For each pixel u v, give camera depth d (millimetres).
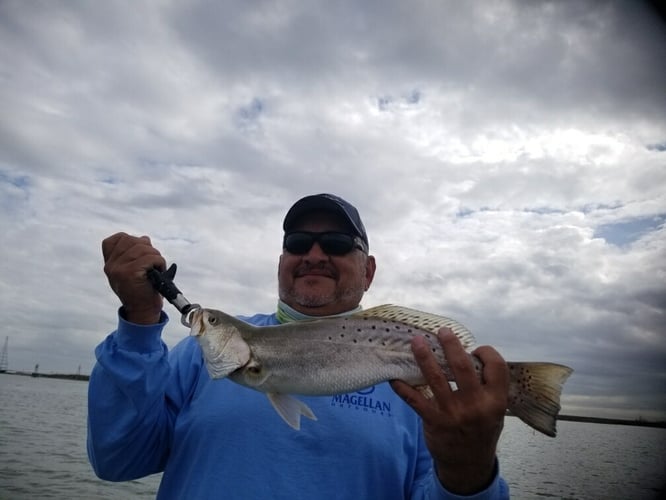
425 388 576
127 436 582
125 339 566
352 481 594
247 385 593
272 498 565
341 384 580
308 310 763
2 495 2299
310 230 779
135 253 550
